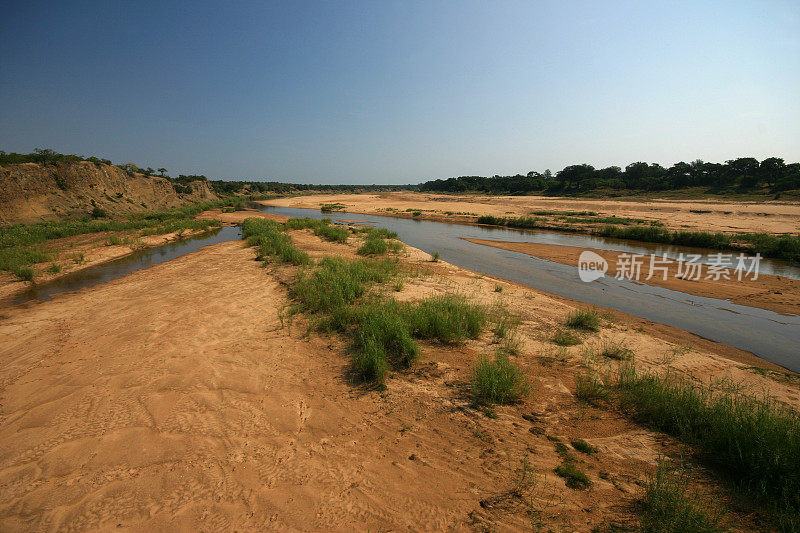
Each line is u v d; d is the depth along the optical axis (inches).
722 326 318.0
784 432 126.3
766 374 214.1
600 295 412.2
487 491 112.2
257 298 335.9
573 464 125.1
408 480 117.4
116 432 143.0
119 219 1302.9
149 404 163.0
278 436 141.0
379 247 607.5
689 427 145.2
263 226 898.7
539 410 162.1
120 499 109.4
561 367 209.0
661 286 451.5
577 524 98.4
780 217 1187.9
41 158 1325.0
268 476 119.0
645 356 234.4
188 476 118.8
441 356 215.5
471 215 1480.1
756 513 102.8
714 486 114.7
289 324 266.7
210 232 997.8
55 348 228.8
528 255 673.0
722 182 2549.2
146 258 603.2
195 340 237.8
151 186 1956.2
